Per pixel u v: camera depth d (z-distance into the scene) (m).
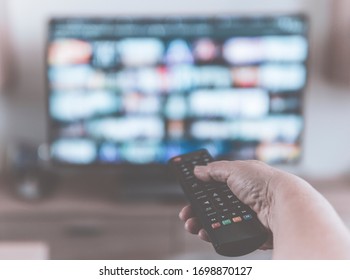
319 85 2.68
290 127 2.49
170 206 2.43
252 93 2.45
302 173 2.74
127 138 2.49
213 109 2.46
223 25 2.39
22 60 2.63
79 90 2.44
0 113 2.66
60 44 2.40
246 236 0.82
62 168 2.52
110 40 2.40
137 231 2.40
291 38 2.41
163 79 2.43
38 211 2.37
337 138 2.74
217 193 0.89
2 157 2.70
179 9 2.63
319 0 2.62
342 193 2.52
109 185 2.60
